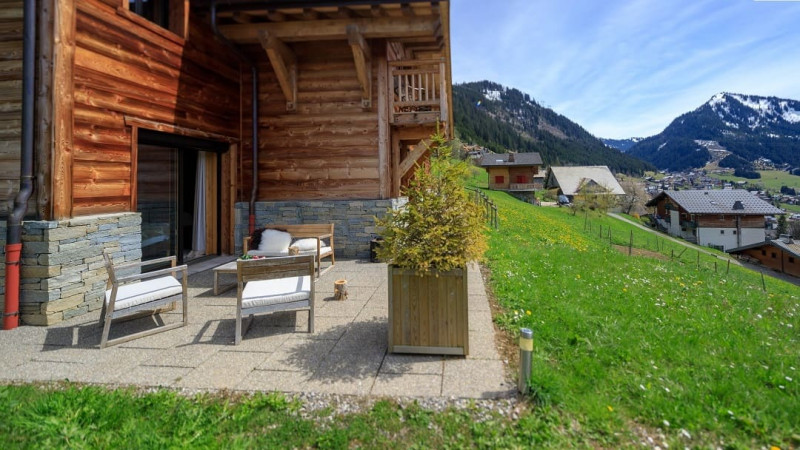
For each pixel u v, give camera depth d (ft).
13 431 8.32
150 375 11.03
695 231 164.76
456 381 10.41
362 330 14.35
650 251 64.59
